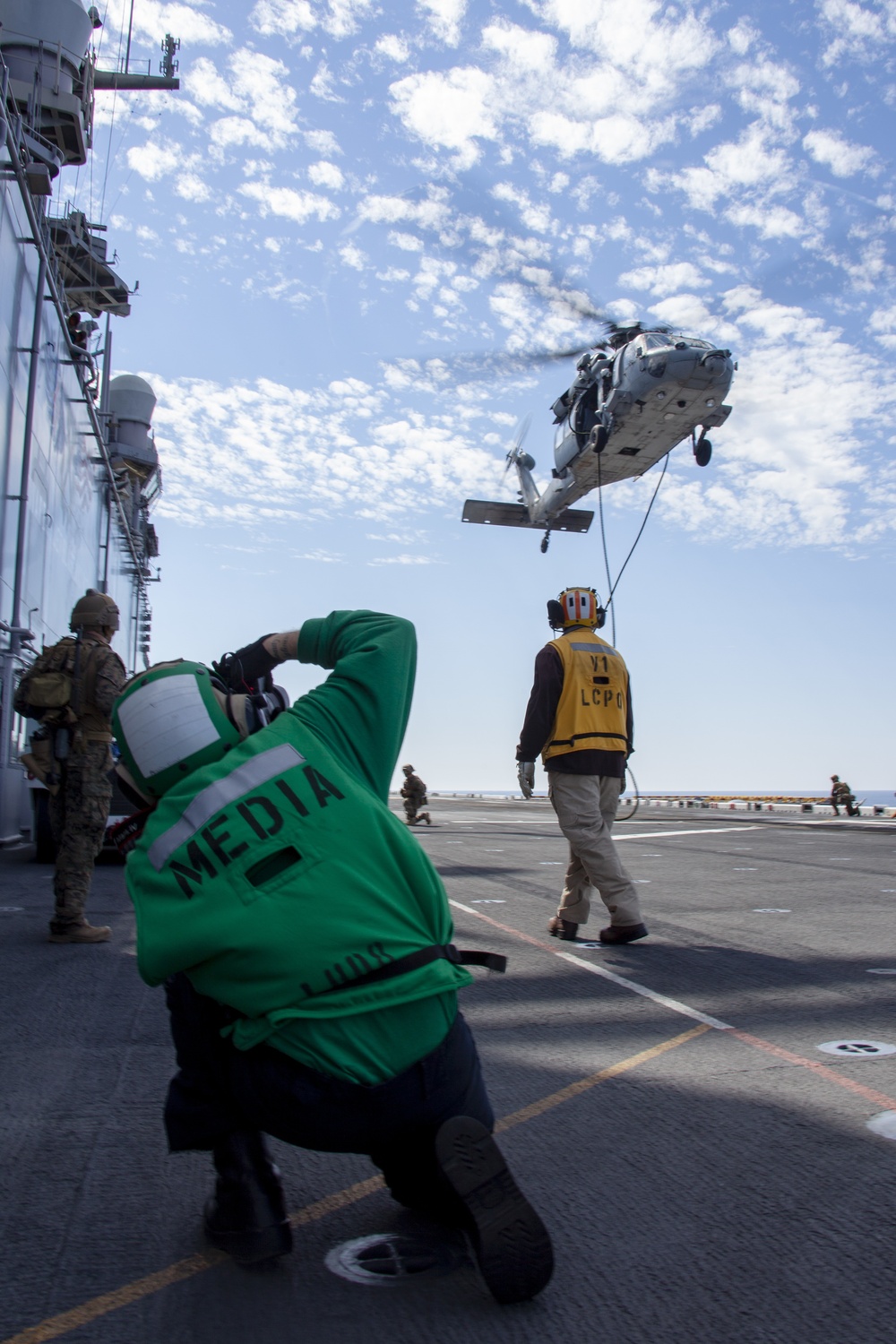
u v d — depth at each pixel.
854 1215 2.20
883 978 4.75
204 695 1.87
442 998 1.80
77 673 5.44
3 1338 1.71
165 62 22.05
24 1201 2.29
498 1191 1.72
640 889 8.58
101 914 6.62
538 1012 4.12
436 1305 1.81
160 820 1.77
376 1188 2.36
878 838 16.42
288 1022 1.68
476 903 7.55
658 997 4.37
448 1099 1.78
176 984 1.86
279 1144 2.69
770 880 9.34
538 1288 1.75
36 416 13.05
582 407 21.03
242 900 1.69
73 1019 3.94
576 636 5.95
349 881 1.74
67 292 21.27
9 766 12.16
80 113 16.27
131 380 25.36
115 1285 1.90
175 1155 2.58
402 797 24.02
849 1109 2.92
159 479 26.98
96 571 18.88
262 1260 1.91
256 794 1.75
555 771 5.78
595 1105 2.96
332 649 2.06
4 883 8.31
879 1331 1.73
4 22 15.78
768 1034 3.78
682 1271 1.94
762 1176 2.43
